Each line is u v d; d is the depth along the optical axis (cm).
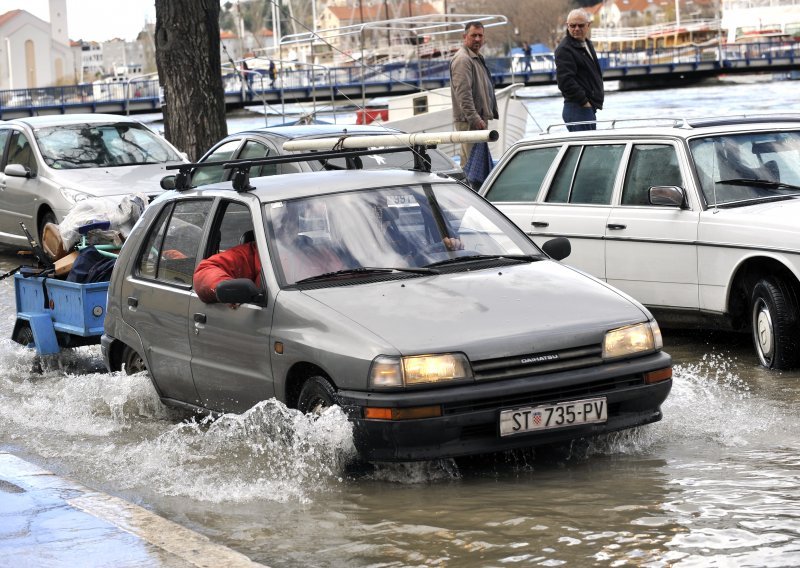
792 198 1038
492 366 660
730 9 11644
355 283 746
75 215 1195
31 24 19900
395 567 549
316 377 704
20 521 636
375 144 905
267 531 616
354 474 703
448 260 773
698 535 565
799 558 527
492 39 11619
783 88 7700
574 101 1590
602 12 17112
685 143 1063
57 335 1121
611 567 531
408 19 2552
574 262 1134
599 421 677
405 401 647
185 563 556
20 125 1920
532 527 592
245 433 778
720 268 1009
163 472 742
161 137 1930
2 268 1833
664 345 1086
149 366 889
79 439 854
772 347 952
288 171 1435
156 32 2061
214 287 777
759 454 707
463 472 698
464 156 1755
